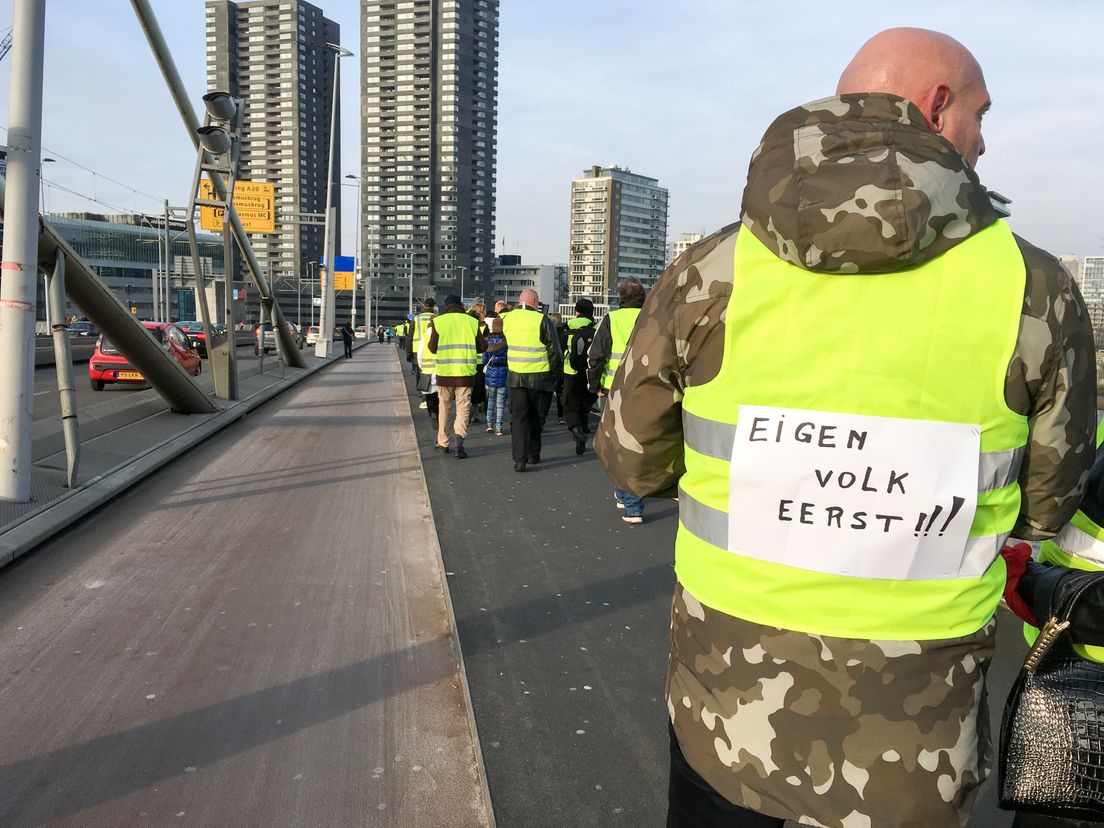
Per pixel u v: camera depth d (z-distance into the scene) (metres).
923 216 1.04
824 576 1.16
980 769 1.20
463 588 4.68
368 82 140.62
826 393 1.15
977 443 1.14
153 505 6.76
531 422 8.75
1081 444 1.20
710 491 1.26
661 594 4.59
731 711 1.22
